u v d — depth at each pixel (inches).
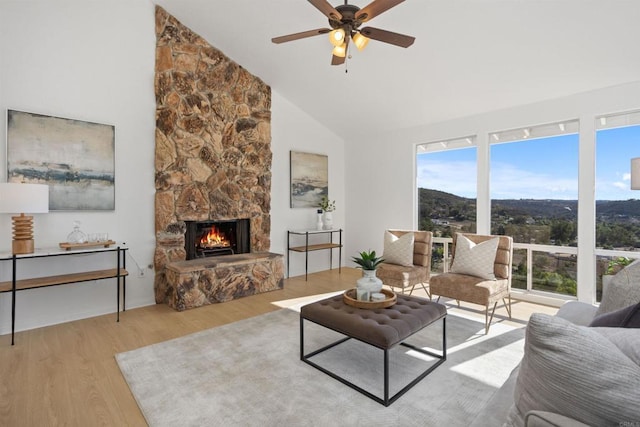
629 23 110.7
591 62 130.0
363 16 95.7
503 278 137.4
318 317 96.0
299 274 227.5
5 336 121.7
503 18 121.9
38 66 130.3
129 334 123.0
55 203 133.6
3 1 123.2
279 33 159.3
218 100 181.2
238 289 169.2
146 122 159.2
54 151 133.2
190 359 102.7
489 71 148.8
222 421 73.7
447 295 135.3
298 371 95.3
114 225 150.2
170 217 163.9
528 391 37.6
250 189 195.8
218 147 181.3
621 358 32.3
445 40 138.6
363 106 204.4
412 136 212.1
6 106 123.6
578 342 33.3
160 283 161.2
